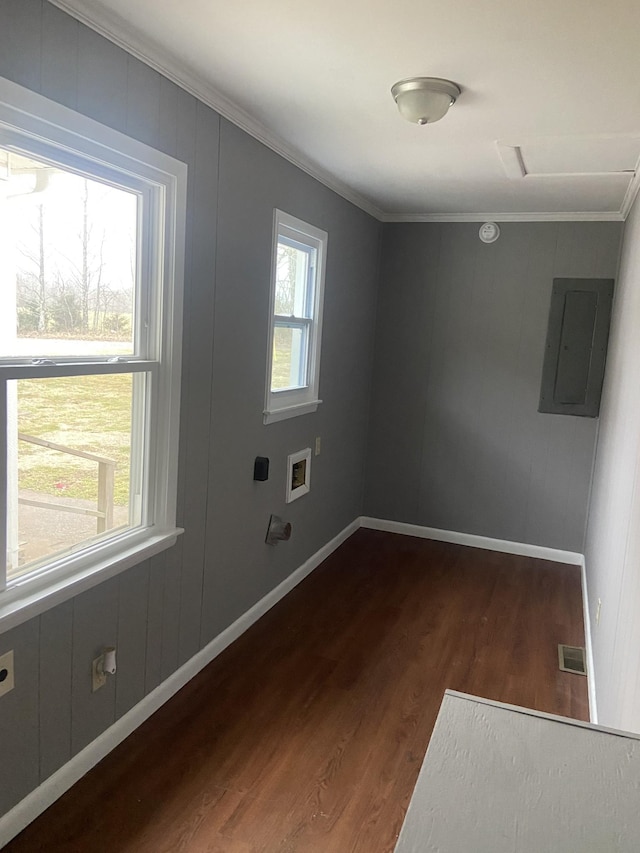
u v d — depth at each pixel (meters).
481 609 3.73
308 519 4.00
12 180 1.73
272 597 3.56
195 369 2.57
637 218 3.22
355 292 4.35
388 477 4.96
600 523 3.46
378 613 3.59
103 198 2.06
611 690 2.20
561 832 0.84
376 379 4.89
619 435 2.89
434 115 2.28
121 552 2.24
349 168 3.44
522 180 3.53
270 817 2.05
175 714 2.55
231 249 2.73
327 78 2.25
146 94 2.10
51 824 1.96
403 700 2.75
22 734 1.89
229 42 2.00
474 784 0.92
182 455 2.54
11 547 1.84
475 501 4.77
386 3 1.72
